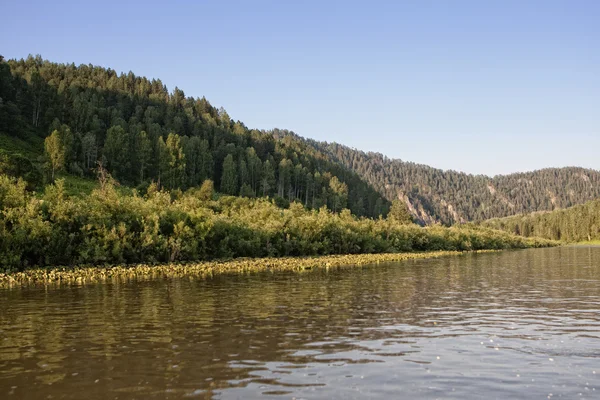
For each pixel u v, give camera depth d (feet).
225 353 63.62
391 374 55.06
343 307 100.68
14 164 377.71
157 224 225.97
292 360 60.49
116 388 50.44
